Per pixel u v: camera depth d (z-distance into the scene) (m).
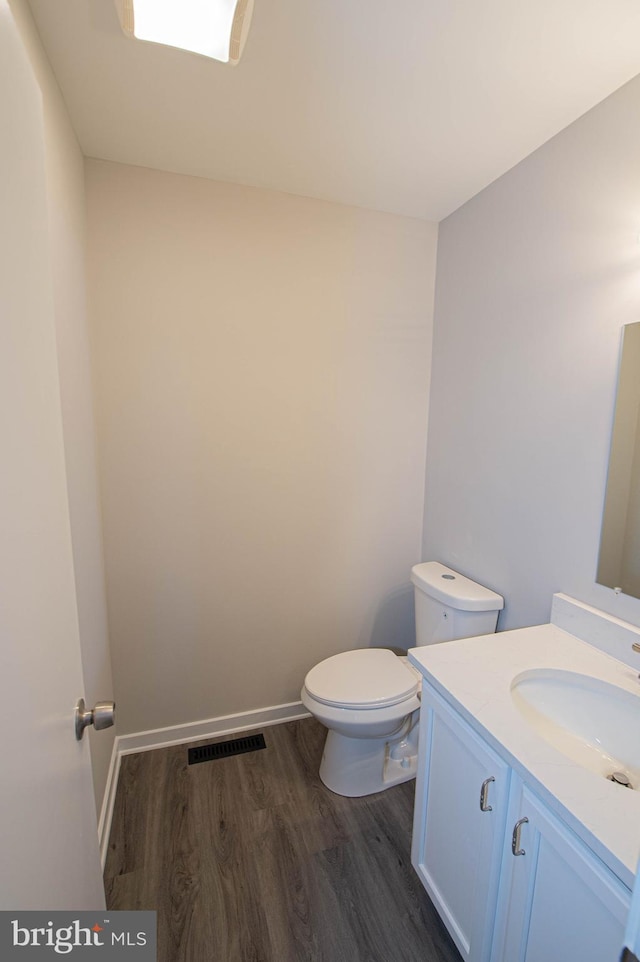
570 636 1.34
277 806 1.63
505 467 1.64
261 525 1.95
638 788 0.97
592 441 1.29
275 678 2.08
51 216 1.07
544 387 1.46
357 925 1.24
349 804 1.64
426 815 1.24
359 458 2.07
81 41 1.04
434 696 1.16
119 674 1.84
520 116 1.30
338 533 2.09
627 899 0.65
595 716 1.10
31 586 0.57
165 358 1.71
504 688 1.08
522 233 1.53
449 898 1.13
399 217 1.95
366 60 1.10
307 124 1.35
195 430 1.79
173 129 1.38
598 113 1.23
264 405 1.88
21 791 0.51
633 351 1.17
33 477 0.59
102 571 1.67
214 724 2.00
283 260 1.81
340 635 2.17
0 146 0.48
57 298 1.11
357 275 1.93
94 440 1.60
